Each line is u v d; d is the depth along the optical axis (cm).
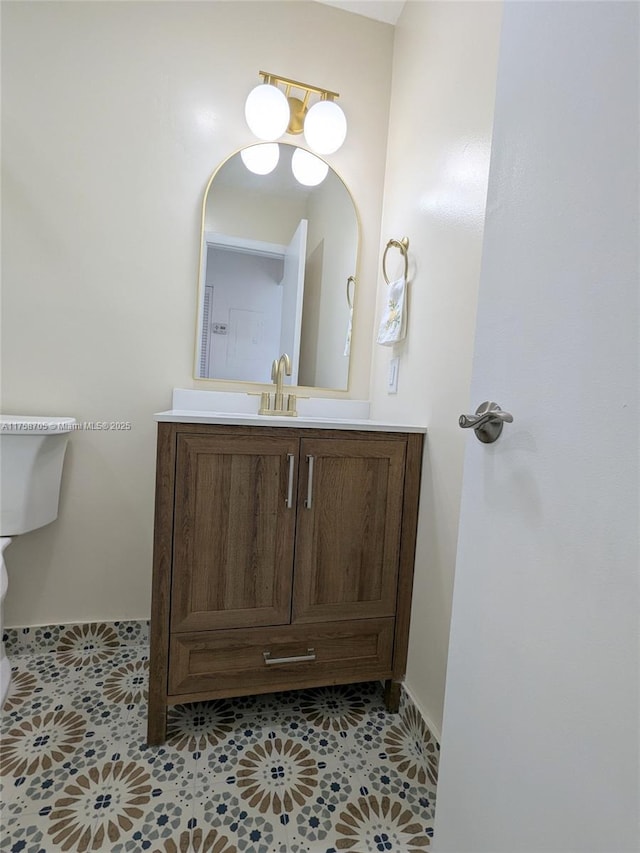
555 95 55
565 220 52
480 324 69
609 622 44
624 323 44
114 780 101
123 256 150
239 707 130
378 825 94
